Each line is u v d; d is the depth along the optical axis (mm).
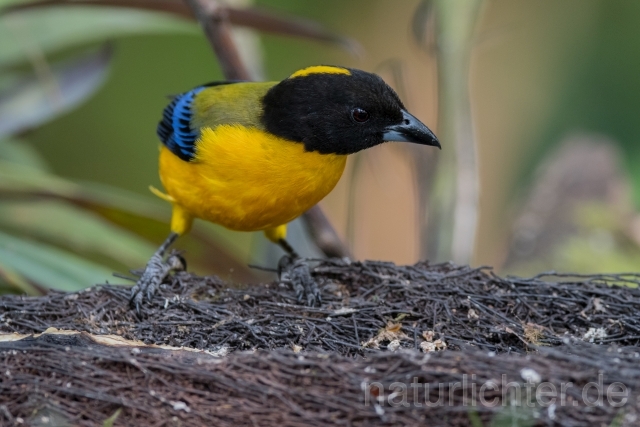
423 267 10023
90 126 19375
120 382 7309
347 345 8695
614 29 19688
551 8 20484
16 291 11227
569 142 18109
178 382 7281
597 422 6660
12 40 12844
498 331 8781
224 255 12758
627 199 16125
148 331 8898
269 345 8688
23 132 13477
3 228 12703
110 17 13148
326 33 12875
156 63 19828
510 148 21078
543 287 9477
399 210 20406
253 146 9648
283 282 10156
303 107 9562
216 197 10047
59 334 8031
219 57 12594
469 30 12422
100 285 9562
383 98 9656
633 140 19062
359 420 6859
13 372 7410
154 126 19500
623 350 7746
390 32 21375
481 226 21328
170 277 9930
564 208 15758
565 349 7734
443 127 12594
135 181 19469
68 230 12703
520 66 21000
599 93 19656
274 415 6949
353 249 13406
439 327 8938
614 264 13977
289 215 10297
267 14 12523
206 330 8898
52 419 6984
